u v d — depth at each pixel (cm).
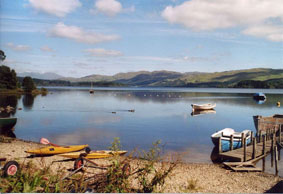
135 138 2497
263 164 1656
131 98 9444
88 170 1159
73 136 2523
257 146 2125
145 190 874
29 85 11381
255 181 1264
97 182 871
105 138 2455
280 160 1798
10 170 898
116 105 6431
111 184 820
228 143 2036
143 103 7156
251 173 1427
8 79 10625
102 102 7375
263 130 2834
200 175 1334
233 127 3403
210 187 1121
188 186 1079
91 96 10550
